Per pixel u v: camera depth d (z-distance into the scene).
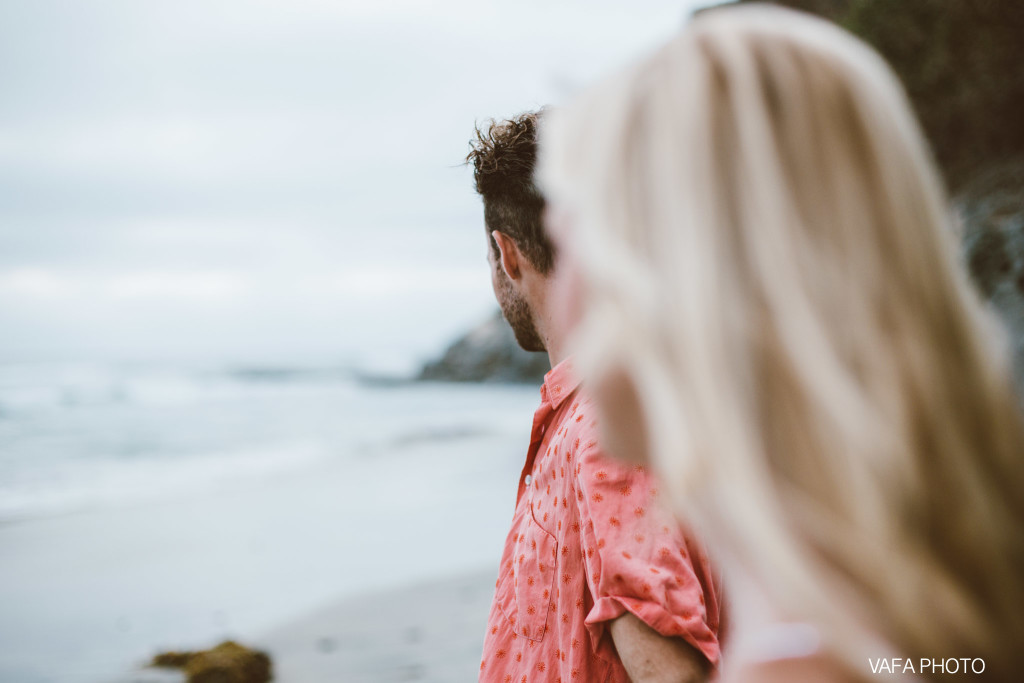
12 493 11.65
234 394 30.66
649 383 0.42
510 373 37.38
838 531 0.39
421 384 37.69
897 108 0.46
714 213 0.43
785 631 0.44
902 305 0.42
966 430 0.41
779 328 0.41
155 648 5.36
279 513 9.85
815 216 0.43
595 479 1.17
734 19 0.50
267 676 4.80
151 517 9.77
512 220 1.47
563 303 0.53
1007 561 0.40
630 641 1.09
